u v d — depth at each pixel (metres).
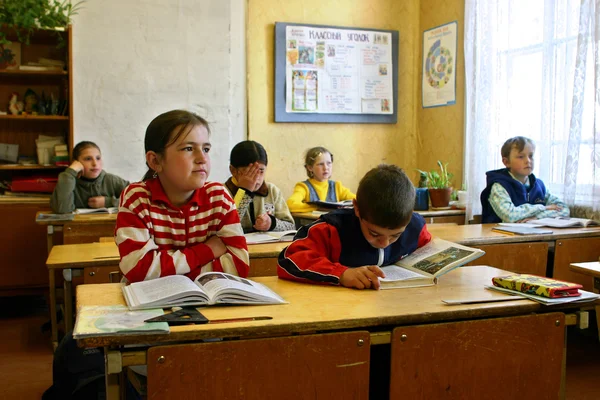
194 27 4.42
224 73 4.51
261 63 4.76
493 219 3.51
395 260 1.78
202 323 1.21
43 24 3.90
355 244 1.71
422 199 4.23
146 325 1.15
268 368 1.22
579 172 3.43
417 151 5.24
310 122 4.92
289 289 1.55
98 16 4.22
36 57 4.19
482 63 4.09
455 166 4.73
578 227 3.10
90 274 2.32
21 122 4.19
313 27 4.85
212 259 1.67
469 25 4.23
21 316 3.70
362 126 5.09
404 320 1.31
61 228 3.43
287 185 4.90
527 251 2.81
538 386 1.44
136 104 4.34
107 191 3.95
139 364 1.15
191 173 1.62
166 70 4.39
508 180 3.48
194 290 1.34
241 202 2.76
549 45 3.58
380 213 1.52
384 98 5.11
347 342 1.27
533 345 1.43
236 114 4.70
